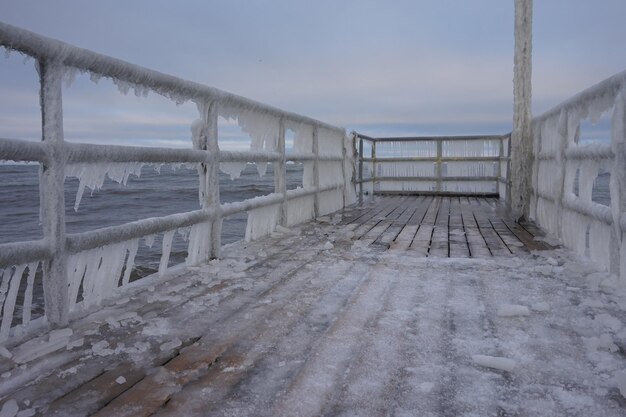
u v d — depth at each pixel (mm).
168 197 23812
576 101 3623
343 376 1594
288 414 1352
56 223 2021
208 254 3553
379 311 2299
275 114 4668
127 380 1574
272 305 2416
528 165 5836
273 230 4895
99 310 2334
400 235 4781
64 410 1377
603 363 1686
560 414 1343
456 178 10383
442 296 2551
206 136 3465
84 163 2232
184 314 2273
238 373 1623
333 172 7285
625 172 2707
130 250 2652
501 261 3436
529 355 1762
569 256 3598
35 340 1896
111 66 2305
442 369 1643
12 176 49344
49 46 1931
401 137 10602
